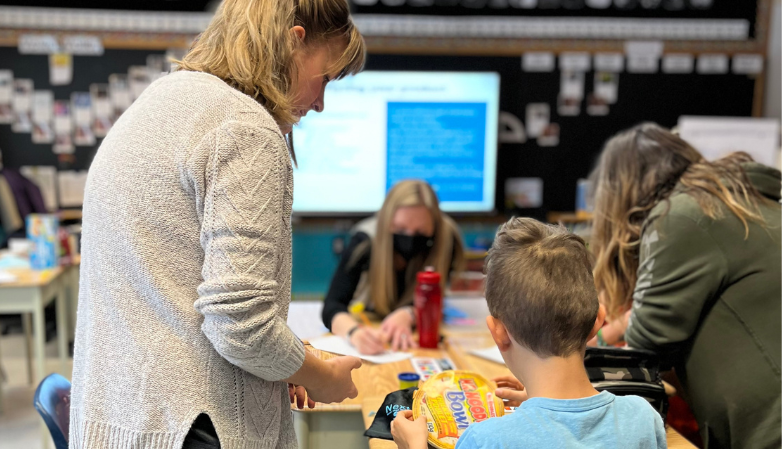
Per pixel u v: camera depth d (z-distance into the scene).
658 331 1.28
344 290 2.13
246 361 0.84
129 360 0.87
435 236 2.14
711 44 4.36
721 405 1.30
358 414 1.40
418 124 4.30
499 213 4.43
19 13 4.09
